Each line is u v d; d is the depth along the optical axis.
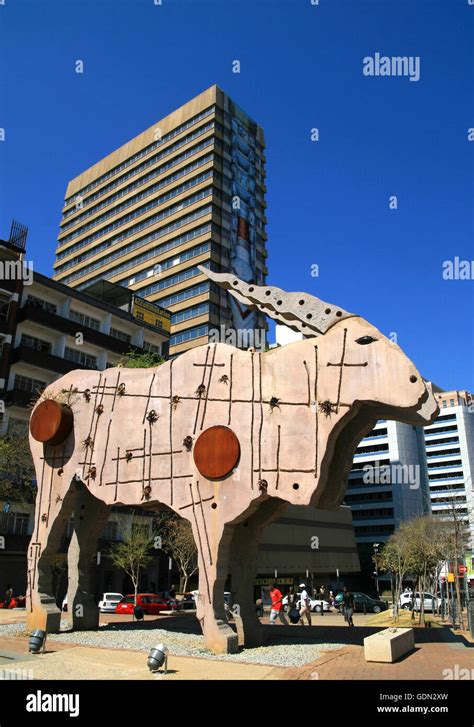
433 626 21.69
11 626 18.25
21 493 31.91
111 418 16.58
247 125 82.88
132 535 37.88
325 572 54.88
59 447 17.47
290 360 13.87
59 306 44.03
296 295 14.66
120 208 84.12
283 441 13.34
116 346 45.34
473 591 37.62
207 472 13.91
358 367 12.86
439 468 87.75
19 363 38.62
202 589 13.61
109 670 11.12
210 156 74.88
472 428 87.94
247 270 74.88
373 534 78.62
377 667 11.64
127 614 31.17
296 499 12.80
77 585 17.39
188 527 37.28
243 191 78.19
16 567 35.03
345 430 13.95
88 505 17.94
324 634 17.42
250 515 14.46
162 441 15.27
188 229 73.19
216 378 14.82
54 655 12.91
